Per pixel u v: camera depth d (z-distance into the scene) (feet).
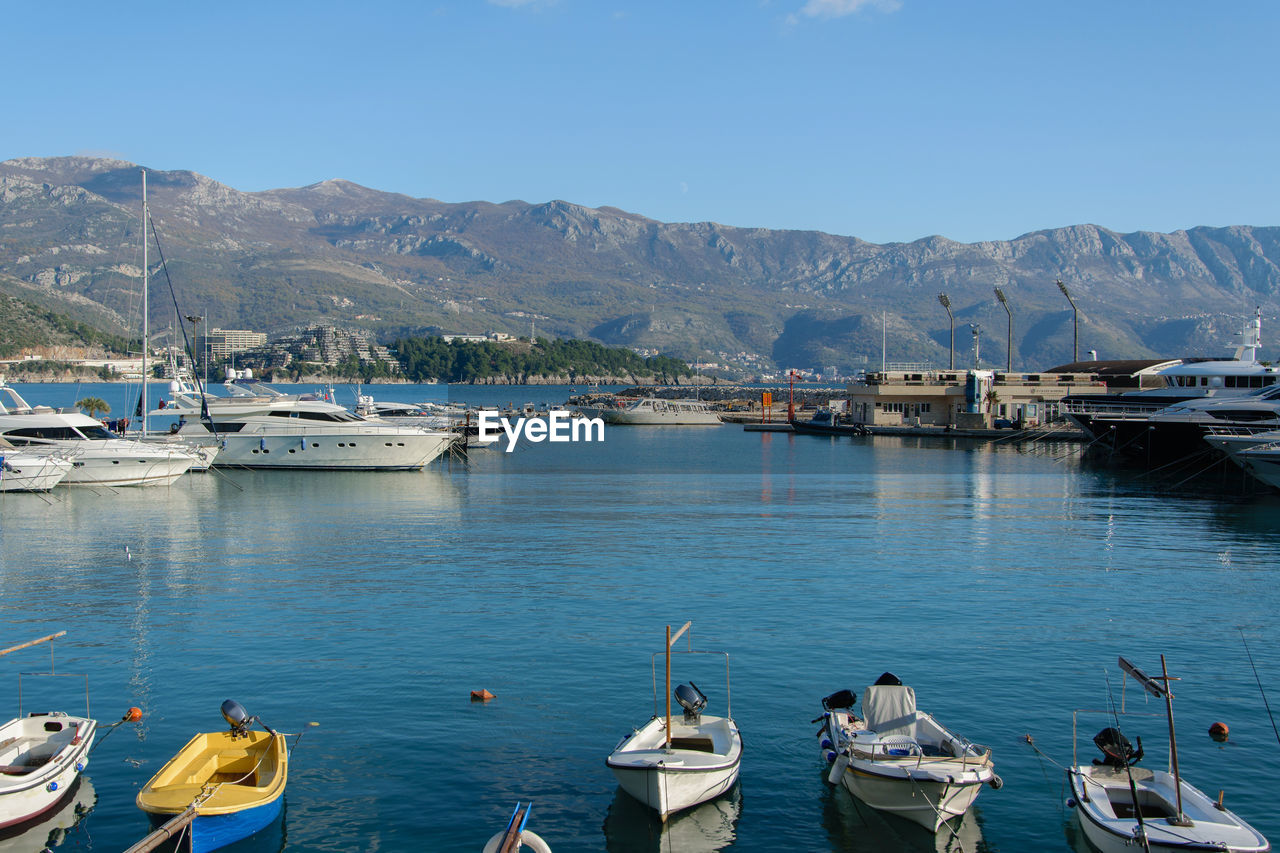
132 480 220.84
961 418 424.05
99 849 60.18
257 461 255.50
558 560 140.46
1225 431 251.80
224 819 59.47
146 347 248.11
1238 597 118.11
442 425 318.24
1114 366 444.96
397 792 66.44
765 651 94.89
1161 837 57.31
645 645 96.58
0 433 221.05
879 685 71.92
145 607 111.04
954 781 61.87
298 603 113.09
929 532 168.04
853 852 60.70
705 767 64.75
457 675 87.56
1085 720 78.33
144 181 251.19
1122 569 135.03
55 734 69.77
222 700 81.51
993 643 97.91
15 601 113.91
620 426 533.96
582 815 64.23
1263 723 78.38
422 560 140.05
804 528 172.45
